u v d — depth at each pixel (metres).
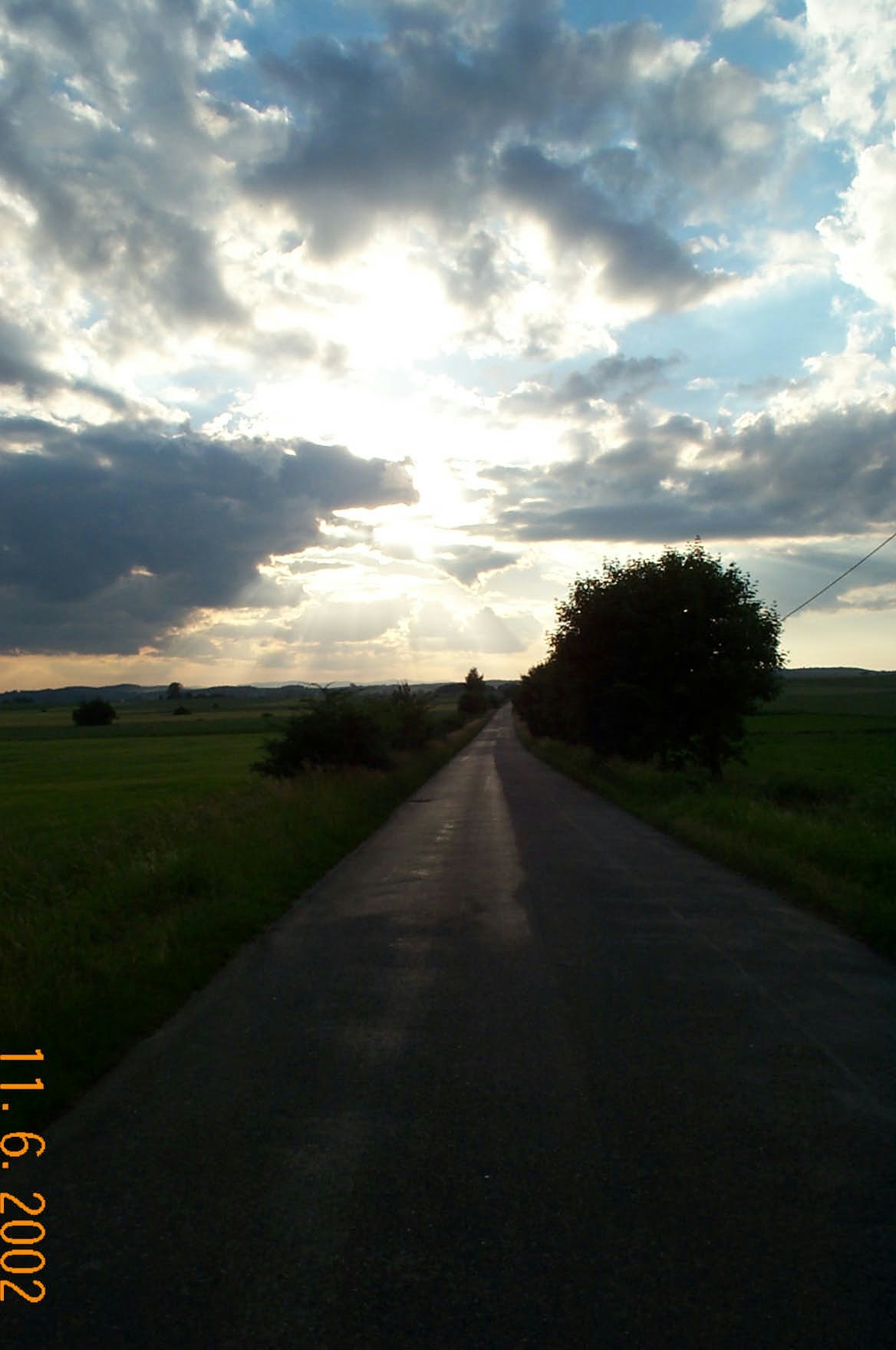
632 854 15.89
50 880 14.33
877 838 14.20
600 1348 3.32
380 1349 3.34
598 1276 3.74
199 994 8.06
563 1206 4.31
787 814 17.62
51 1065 6.14
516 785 32.53
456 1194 4.44
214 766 54.81
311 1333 3.44
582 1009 7.38
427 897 12.34
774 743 53.41
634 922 10.56
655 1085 5.79
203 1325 3.51
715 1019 7.09
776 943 9.49
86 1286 3.78
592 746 36.50
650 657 29.23
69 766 57.84
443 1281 3.73
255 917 10.80
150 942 9.26
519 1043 6.61
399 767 33.44
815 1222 4.13
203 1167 4.82
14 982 7.87
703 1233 4.05
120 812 31.11
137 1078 6.14
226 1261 3.93
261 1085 5.95
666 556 30.84
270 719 30.72
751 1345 3.33
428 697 47.72
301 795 21.34
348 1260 3.91
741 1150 4.87
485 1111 5.44
